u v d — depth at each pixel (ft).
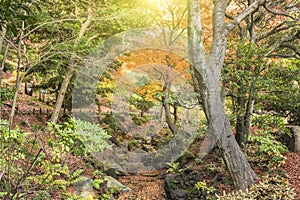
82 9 18.47
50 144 8.95
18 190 8.17
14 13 4.87
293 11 21.09
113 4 17.56
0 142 8.29
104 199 12.89
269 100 17.71
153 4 20.49
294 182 14.66
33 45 18.95
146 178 18.69
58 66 17.04
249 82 16.46
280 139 20.12
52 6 17.37
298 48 19.61
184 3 22.03
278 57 20.59
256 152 17.51
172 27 22.70
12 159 8.40
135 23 17.83
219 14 15.35
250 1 19.77
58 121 20.36
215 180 15.84
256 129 23.86
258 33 22.13
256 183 14.05
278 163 16.26
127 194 15.79
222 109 14.46
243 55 15.89
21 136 8.78
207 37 22.08
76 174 10.52
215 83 14.37
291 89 17.67
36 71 20.04
